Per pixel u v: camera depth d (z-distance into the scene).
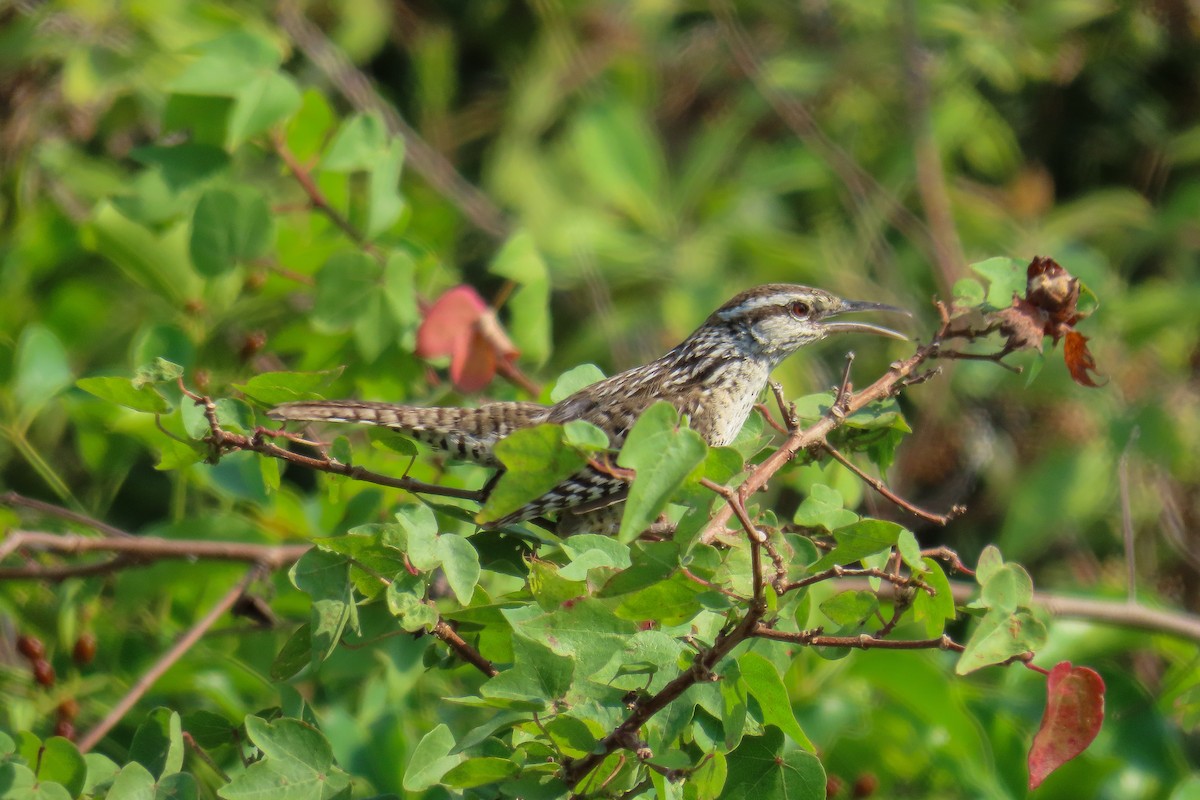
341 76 14.34
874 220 14.16
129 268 11.02
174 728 6.75
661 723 6.40
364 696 9.47
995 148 15.01
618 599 6.17
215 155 10.27
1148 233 14.30
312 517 10.26
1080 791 9.62
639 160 14.68
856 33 15.51
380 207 10.19
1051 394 13.00
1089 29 15.00
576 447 5.70
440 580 7.54
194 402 6.94
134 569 9.74
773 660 6.86
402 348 9.96
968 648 5.93
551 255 14.27
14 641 10.33
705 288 13.87
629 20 15.62
